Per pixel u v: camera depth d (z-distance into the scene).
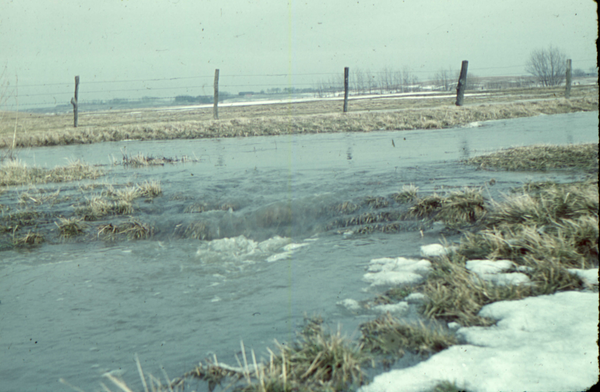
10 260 6.76
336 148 16.25
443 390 2.74
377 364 3.19
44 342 4.11
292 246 6.71
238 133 23.55
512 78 113.62
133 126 26.03
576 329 3.29
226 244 7.03
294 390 2.95
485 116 24.45
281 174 11.24
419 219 7.19
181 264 6.27
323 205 8.04
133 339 4.07
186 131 24.36
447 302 3.99
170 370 3.44
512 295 3.99
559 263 4.43
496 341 3.29
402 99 49.19
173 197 9.46
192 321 4.34
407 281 4.76
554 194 6.25
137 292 5.28
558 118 22.28
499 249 5.16
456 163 11.20
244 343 3.74
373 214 7.48
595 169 8.56
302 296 4.64
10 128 28.77
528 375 2.79
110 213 8.72
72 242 7.59
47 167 14.70
